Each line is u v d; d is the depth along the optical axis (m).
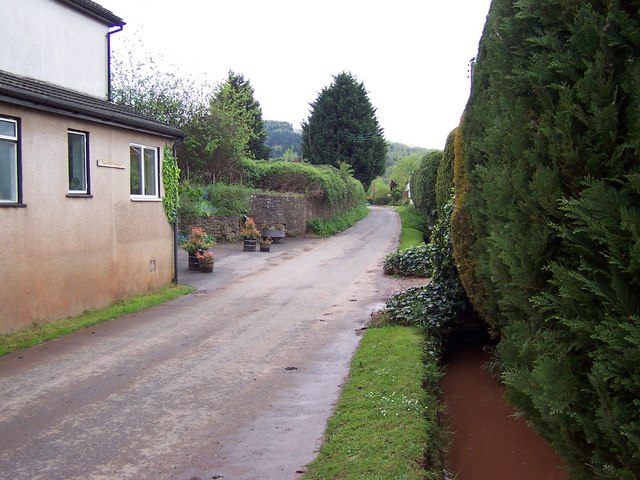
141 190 13.58
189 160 29.25
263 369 7.39
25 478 4.53
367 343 8.16
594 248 2.84
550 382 2.88
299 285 14.67
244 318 10.80
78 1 13.38
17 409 6.13
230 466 4.61
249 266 18.45
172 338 9.33
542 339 3.40
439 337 8.32
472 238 6.84
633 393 2.55
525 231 3.54
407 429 4.86
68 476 4.54
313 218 30.20
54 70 12.97
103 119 11.66
